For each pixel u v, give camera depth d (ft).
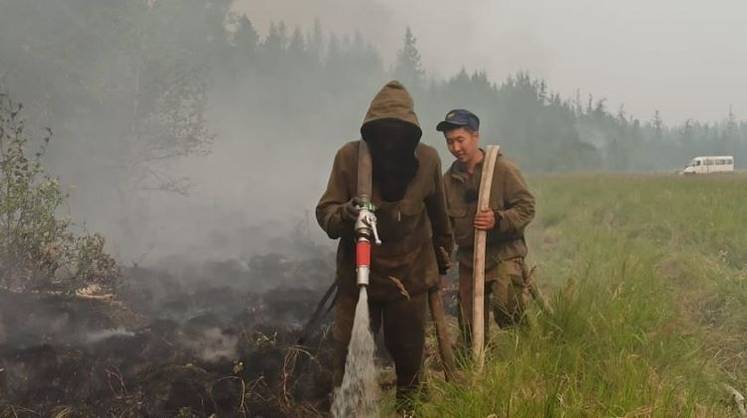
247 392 11.32
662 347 11.54
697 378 10.95
